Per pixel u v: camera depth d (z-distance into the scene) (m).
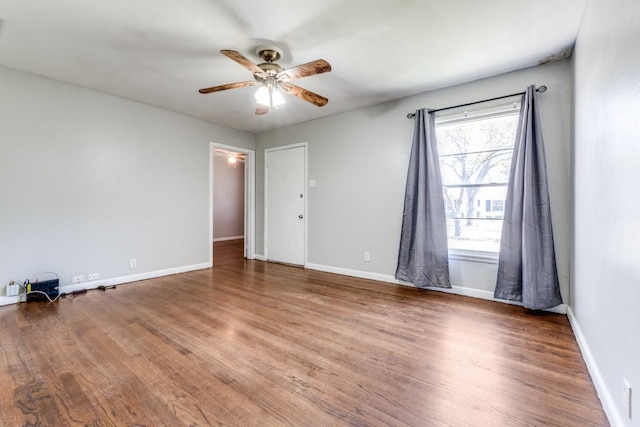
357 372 1.83
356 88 3.44
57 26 2.25
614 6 1.44
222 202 8.26
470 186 3.34
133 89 3.47
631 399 1.17
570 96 2.70
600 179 1.69
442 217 3.37
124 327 2.46
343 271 4.35
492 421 1.42
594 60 1.82
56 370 1.81
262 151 5.45
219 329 2.43
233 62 2.82
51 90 3.19
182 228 4.41
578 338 2.18
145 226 4.00
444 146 3.52
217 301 3.13
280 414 1.46
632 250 1.20
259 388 1.66
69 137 3.33
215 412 1.47
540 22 2.21
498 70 2.98
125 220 3.80
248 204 5.64
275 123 4.89
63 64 2.87
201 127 4.64
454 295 3.35
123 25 2.24
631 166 1.22
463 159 3.38
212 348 2.11
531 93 2.80
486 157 3.24
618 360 1.33
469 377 1.78
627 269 1.25
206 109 4.17
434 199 3.40
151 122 4.02
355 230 4.22
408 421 1.42
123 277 3.80
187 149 4.45
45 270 3.18
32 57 2.73
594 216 1.82
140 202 3.94
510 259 2.93
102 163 3.58
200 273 4.40
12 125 2.96
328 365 1.91
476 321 2.61
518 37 2.40
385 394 1.62
